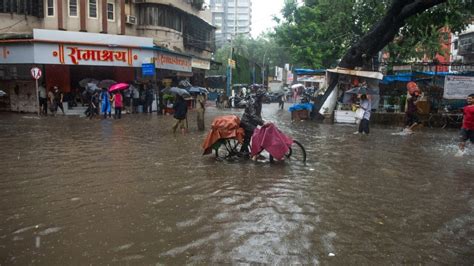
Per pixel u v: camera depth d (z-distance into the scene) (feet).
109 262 13.74
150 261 13.85
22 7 86.43
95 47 85.05
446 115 67.51
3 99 87.56
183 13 118.83
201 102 53.72
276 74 201.98
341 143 43.34
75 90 91.56
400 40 98.68
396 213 19.51
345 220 18.38
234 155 33.27
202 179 25.75
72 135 47.19
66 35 82.64
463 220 18.65
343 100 70.49
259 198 21.62
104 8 93.04
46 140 42.80
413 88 59.77
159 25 107.55
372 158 34.40
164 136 47.16
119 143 41.09
